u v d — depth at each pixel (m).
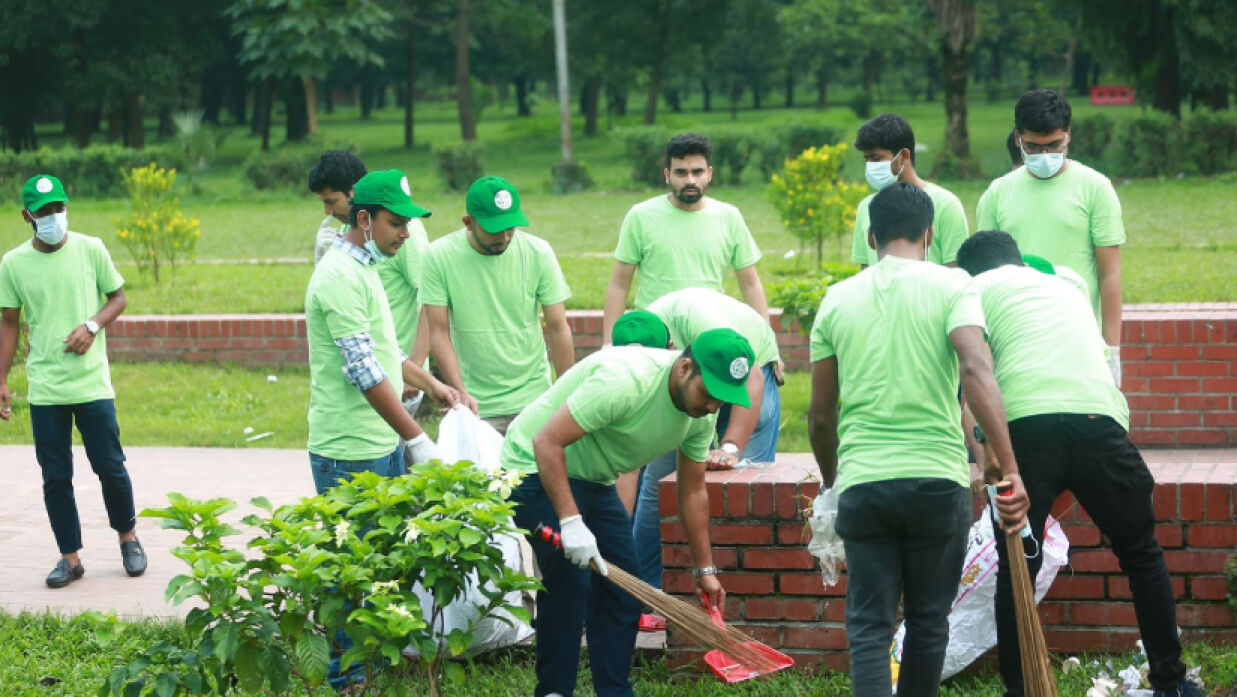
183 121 32.72
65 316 6.14
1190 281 11.84
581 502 4.42
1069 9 34.19
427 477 4.04
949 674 4.67
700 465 4.44
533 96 82.81
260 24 41.94
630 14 49.38
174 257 14.52
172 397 10.51
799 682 4.70
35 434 6.18
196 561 3.68
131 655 4.91
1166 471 4.84
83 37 44.47
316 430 4.96
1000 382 4.27
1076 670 4.60
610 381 4.07
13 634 5.36
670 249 6.23
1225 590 4.62
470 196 5.65
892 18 62.19
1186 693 4.27
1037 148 5.63
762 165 31.12
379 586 3.72
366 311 4.85
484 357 5.88
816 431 4.23
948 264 5.91
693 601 4.94
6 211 27.08
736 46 67.44
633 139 31.50
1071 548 4.73
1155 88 31.88
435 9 49.44
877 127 5.81
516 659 5.15
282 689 3.77
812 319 8.27
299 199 30.88
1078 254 5.70
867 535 3.94
